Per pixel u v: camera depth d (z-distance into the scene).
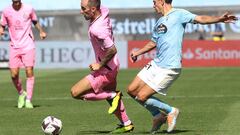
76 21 106.25
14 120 34.38
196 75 74.56
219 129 30.12
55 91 54.78
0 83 65.50
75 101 45.84
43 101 46.12
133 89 28.59
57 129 26.77
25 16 41.41
